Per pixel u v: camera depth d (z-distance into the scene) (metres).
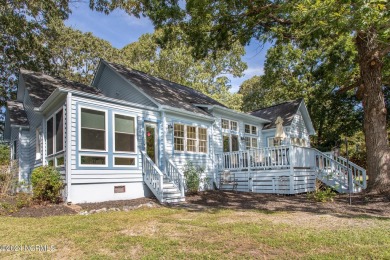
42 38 20.78
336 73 16.34
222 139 15.23
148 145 11.57
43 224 6.17
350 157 20.67
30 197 8.59
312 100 23.39
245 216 7.15
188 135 13.21
